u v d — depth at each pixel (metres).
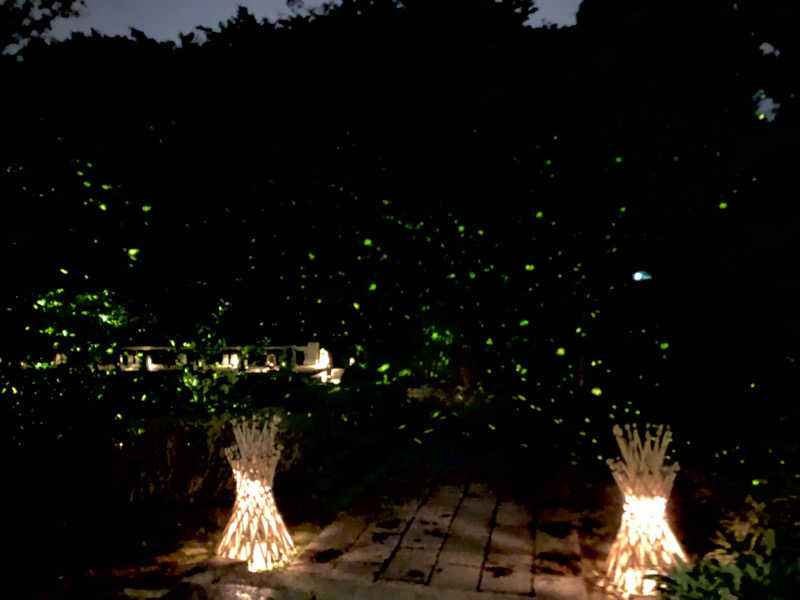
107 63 5.48
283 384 8.52
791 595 2.66
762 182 4.60
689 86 4.85
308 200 6.03
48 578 4.97
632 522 4.77
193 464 6.62
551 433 7.33
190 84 5.62
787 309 4.60
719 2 4.32
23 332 5.57
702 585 3.06
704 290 5.07
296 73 5.58
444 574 5.01
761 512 3.95
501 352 6.84
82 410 6.16
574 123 5.59
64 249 5.65
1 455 5.81
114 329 6.36
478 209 6.13
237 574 4.98
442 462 8.06
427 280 6.38
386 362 7.28
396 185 5.99
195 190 5.89
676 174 5.28
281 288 6.30
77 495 6.04
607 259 6.06
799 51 4.26
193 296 6.26
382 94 5.61
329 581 4.87
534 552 5.45
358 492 7.25
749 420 5.01
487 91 5.51
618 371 6.34
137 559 5.36
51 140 5.51
